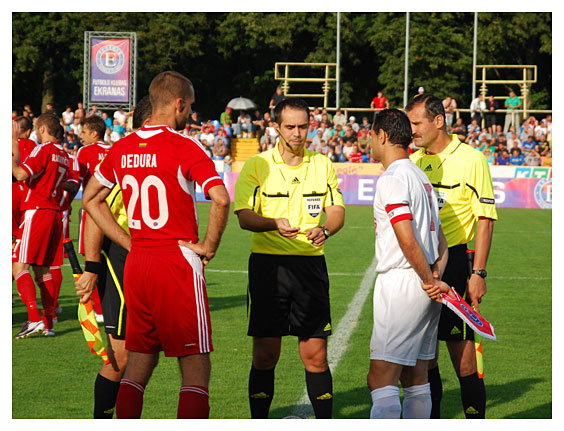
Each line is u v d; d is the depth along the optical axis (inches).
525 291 535.5
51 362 336.8
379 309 221.6
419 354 225.8
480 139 1612.9
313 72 2431.1
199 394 208.5
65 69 2402.8
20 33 2237.9
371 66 2464.3
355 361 342.6
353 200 1360.7
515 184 1315.2
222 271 620.4
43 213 383.6
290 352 362.3
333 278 585.9
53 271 403.9
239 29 2326.5
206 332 212.8
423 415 227.1
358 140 1539.1
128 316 217.8
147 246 211.9
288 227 237.3
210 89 2556.6
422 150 265.7
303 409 274.7
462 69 2261.3
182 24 2308.1
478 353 249.3
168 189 209.5
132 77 1648.6
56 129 390.9
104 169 223.1
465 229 254.8
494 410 273.4
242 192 252.5
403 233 207.8
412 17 2237.9
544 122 1692.9
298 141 247.9
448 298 214.7
